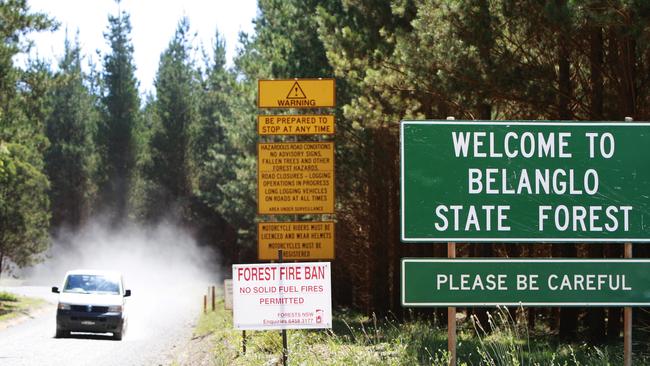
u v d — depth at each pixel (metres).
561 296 9.62
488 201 9.67
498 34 16.39
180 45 98.19
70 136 101.19
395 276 27.95
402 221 9.62
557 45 16.92
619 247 16.80
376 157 26.17
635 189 9.73
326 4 26.89
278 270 12.16
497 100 17.83
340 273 39.00
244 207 46.66
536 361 12.26
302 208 21.19
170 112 96.19
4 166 40.94
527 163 9.72
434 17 16.53
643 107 16.73
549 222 9.70
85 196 100.31
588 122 9.76
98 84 111.12
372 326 23.33
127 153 98.56
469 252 25.16
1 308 40.78
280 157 21.27
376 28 21.20
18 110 39.56
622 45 15.69
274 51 28.73
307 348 15.39
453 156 9.68
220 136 95.62
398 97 19.47
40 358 19.81
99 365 18.48
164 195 96.94
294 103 21.27
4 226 56.44
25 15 36.34
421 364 12.12
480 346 14.06
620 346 14.95
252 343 17.92
